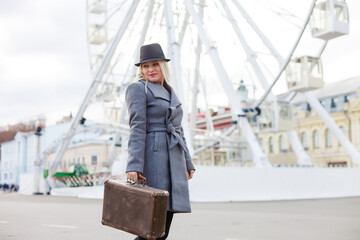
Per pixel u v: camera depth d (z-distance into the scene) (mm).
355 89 38406
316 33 18391
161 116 3195
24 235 6180
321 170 20328
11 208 13219
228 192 17453
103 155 45219
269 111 23219
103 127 27547
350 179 21391
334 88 41625
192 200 16625
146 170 3100
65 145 29938
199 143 24078
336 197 19984
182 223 7965
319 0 18219
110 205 2967
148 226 2732
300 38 19594
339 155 38406
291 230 6672
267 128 23266
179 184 3125
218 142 24344
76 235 6156
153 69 3316
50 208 13227
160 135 3146
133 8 24500
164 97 3230
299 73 20453
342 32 17781
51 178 31266
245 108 22703
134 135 3051
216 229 6906
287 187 19000
